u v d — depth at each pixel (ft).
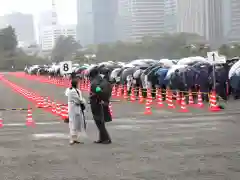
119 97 98.78
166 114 62.13
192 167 27.30
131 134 43.39
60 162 30.30
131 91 94.89
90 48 413.39
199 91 75.00
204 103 75.82
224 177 24.43
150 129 46.85
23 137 43.29
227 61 82.69
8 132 47.60
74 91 37.76
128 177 25.21
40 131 47.73
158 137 40.81
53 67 231.50
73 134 37.81
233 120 52.34
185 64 92.84
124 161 29.94
